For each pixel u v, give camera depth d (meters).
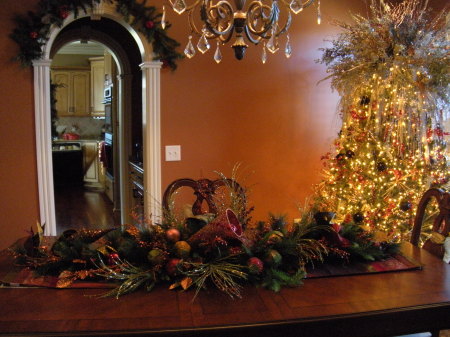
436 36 3.22
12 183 3.07
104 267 1.67
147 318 1.43
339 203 3.48
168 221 1.97
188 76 3.45
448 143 3.53
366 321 1.48
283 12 3.65
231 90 3.58
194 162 3.53
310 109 3.82
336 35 3.82
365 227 2.25
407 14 3.26
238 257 1.73
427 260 2.01
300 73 3.76
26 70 3.04
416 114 3.23
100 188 8.55
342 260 1.91
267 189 3.75
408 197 3.38
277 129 3.74
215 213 2.20
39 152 3.10
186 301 1.56
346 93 3.48
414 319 1.52
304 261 1.86
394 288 1.68
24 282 1.69
